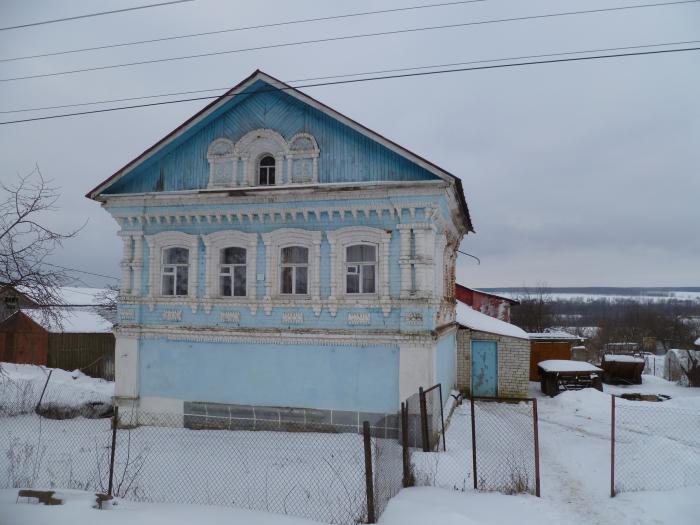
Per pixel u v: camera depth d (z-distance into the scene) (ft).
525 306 213.66
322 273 50.39
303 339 50.08
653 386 88.58
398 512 28.22
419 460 38.96
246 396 51.62
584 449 46.57
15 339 89.20
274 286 51.70
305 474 37.76
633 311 337.52
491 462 41.91
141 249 55.31
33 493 27.63
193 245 53.88
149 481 36.83
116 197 54.75
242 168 53.06
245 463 40.91
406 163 48.52
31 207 51.39
